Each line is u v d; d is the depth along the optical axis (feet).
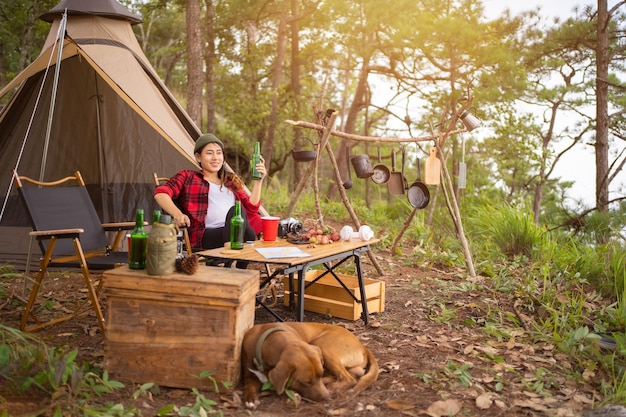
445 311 15.01
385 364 11.46
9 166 20.71
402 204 32.65
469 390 10.44
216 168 15.03
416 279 18.71
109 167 21.77
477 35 38.81
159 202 14.10
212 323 9.78
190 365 9.87
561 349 12.65
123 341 9.95
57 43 19.34
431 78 47.19
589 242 28.48
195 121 33.73
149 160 22.07
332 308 14.67
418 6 43.50
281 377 9.33
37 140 21.17
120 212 21.62
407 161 59.93
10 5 48.37
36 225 13.20
